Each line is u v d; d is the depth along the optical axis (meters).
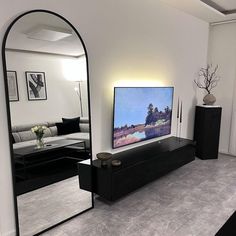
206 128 4.26
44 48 2.20
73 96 2.47
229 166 4.04
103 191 2.64
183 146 3.55
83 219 2.47
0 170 2.03
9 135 2.04
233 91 4.52
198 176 3.61
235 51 4.41
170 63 3.74
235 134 4.57
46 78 2.24
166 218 2.49
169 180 3.46
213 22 4.46
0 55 1.95
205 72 4.63
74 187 2.57
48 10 2.17
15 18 1.97
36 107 2.21
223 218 2.50
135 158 2.96
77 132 2.55
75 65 2.42
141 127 3.37
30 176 2.22
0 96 1.98
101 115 2.83
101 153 2.76
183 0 3.33
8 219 2.12
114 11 2.78
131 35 3.03
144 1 3.14
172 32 3.68
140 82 3.27
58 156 2.43
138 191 3.11
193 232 2.26
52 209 2.40
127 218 2.49
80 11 2.43
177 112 4.09
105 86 2.82
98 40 2.65
